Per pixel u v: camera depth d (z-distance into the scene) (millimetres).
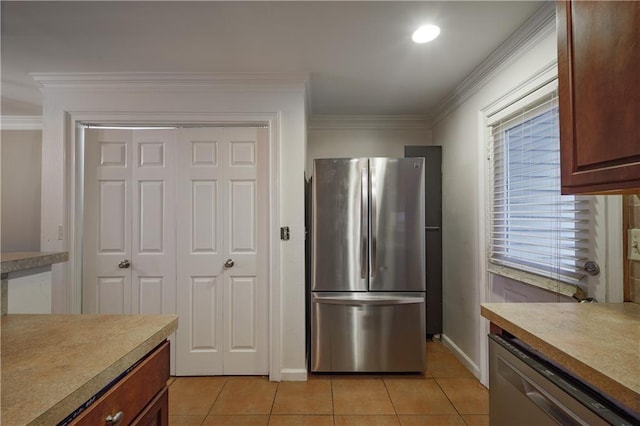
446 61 2012
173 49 1854
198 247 2311
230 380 2236
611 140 839
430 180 2906
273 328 2236
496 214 2047
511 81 1836
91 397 670
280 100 2258
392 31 1680
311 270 2285
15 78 2211
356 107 2916
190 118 2258
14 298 1102
